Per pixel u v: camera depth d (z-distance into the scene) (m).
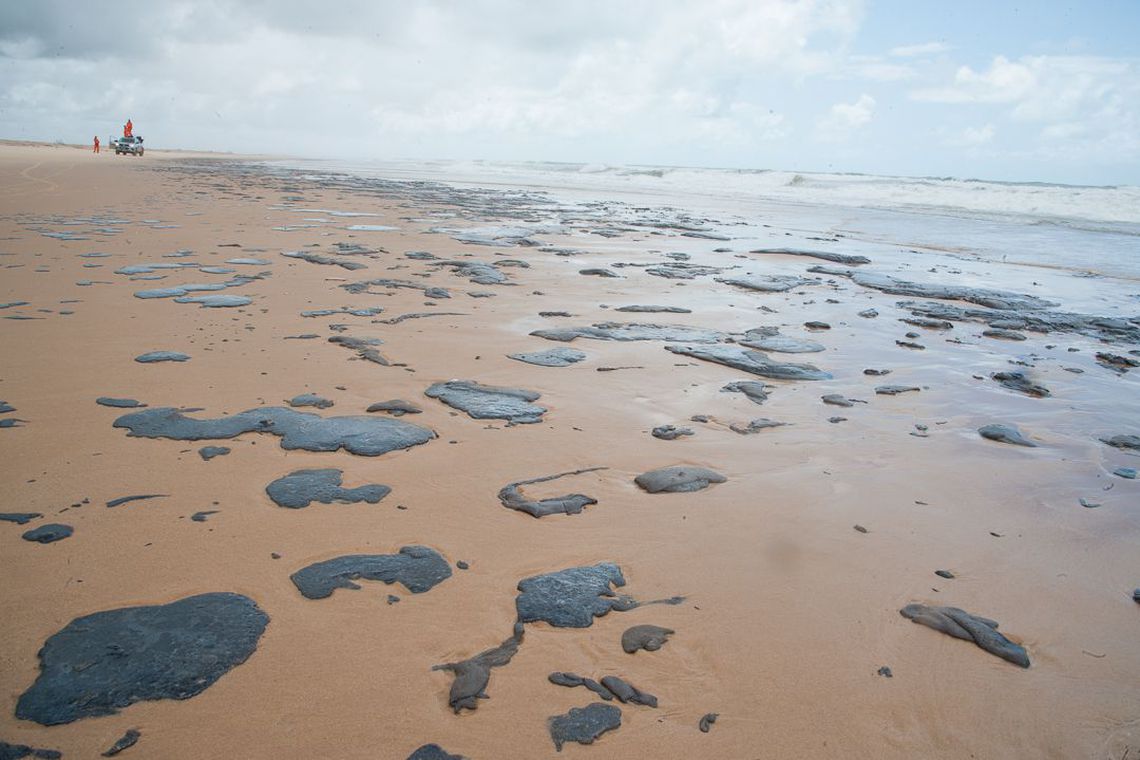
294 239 12.58
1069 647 2.76
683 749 2.17
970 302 9.94
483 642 2.62
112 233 12.23
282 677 2.38
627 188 39.72
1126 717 2.40
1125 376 6.58
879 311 8.99
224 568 2.98
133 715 2.19
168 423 4.44
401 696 2.33
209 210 16.89
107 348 5.90
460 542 3.29
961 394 5.83
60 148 61.06
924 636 2.77
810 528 3.55
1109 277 12.65
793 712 2.35
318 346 6.23
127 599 2.75
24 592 2.76
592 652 2.59
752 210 25.84
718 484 4.00
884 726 2.31
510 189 34.09
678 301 8.98
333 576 2.96
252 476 3.80
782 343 7.13
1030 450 4.70
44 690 2.27
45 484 3.61
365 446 4.24
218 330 6.58
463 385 5.41
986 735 2.30
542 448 4.36
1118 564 3.35
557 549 3.27
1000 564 3.32
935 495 3.98
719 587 3.04
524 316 7.77
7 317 6.66
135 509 3.41
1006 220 23.06
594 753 2.14
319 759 2.07
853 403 5.46
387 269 10.09
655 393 5.45
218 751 2.07
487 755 2.11
